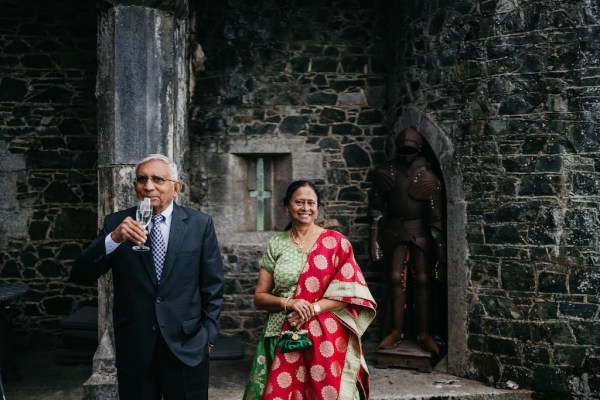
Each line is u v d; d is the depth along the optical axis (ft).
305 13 17.93
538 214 13.28
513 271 13.48
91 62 17.42
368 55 18.04
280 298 8.74
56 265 17.21
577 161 12.97
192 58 17.53
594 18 12.84
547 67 13.25
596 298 12.73
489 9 13.97
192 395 7.85
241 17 17.72
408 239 15.14
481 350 13.88
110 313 12.48
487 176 13.93
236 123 17.69
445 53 14.84
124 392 7.91
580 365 12.78
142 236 7.29
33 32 17.22
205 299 8.16
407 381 13.91
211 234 8.29
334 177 17.87
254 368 8.81
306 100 17.88
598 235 12.76
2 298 12.97
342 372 8.68
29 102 17.20
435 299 16.10
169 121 12.89
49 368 15.24
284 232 9.36
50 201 17.22
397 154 15.37
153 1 12.64
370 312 8.95
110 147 12.50
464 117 14.38
